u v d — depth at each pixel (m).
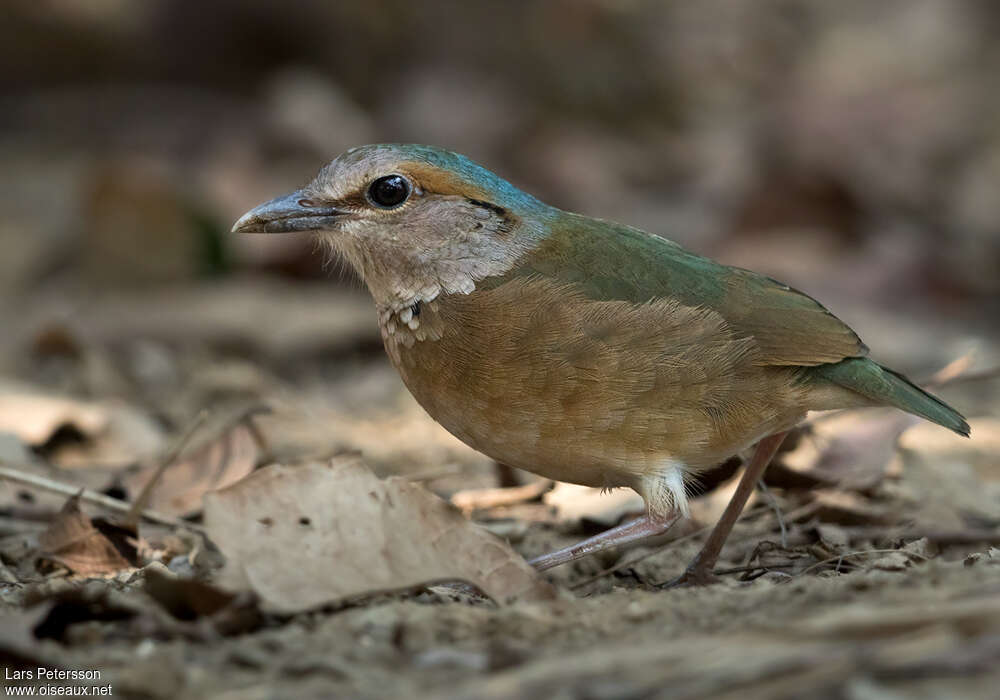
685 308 8.88
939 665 5.65
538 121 27.30
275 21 27.55
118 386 16.33
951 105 27.50
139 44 28.00
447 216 9.23
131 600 7.36
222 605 7.02
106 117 27.05
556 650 6.46
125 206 20.58
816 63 30.05
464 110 26.42
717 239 23.00
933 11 31.64
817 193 23.45
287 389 16.52
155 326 18.45
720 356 8.87
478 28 28.03
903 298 22.03
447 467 11.84
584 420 8.84
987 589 6.73
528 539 10.57
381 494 7.73
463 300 9.10
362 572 7.42
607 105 28.22
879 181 24.45
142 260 20.58
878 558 8.93
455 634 6.86
